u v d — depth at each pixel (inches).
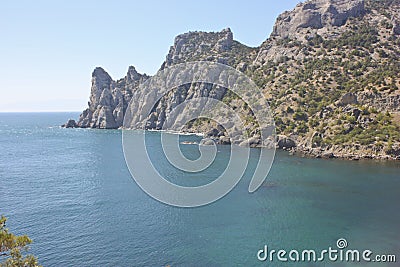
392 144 4648.1
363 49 7278.5
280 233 2185.0
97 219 2436.0
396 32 7647.6
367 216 2492.6
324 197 2962.6
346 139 5059.1
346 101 5757.9
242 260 1828.2
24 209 2672.2
